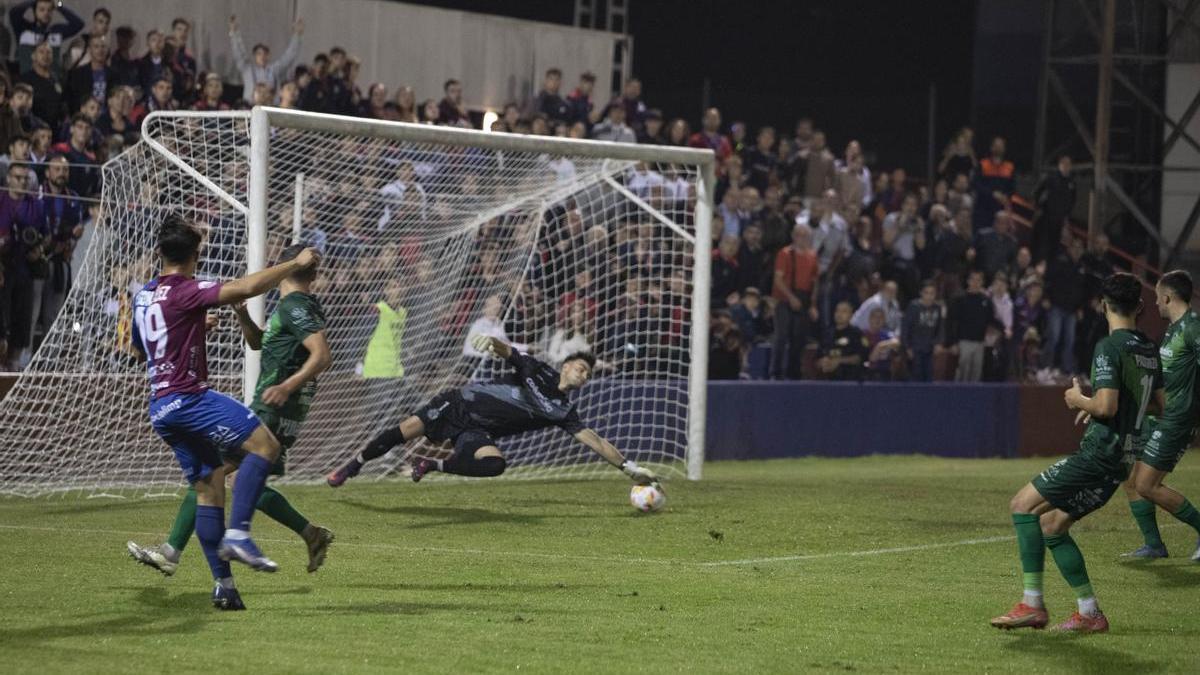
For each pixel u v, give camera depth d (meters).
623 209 37.50
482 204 34.25
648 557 20.50
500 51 44.78
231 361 27.78
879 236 45.03
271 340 18.98
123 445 27.81
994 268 45.34
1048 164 51.47
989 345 44.72
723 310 39.31
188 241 15.12
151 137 28.56
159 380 14.90
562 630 14.86
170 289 14.86
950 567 20.30
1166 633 15.59
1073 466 15.28
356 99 37.62
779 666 13.50
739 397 38.59
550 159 35.50
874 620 15.95
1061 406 45.91
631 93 43.09
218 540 15.26
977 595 17.81
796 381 40.16
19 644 13.54
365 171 33.69
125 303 27.97
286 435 19.19
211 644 13.67
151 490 27.66
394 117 38.50
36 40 33.00
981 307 43.88
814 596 17.44
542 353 35.34
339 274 32.03
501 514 24.86
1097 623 15.48
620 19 59.97
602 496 28.11
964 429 43.62
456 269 34.25
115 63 34.09
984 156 56.34
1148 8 50.91
